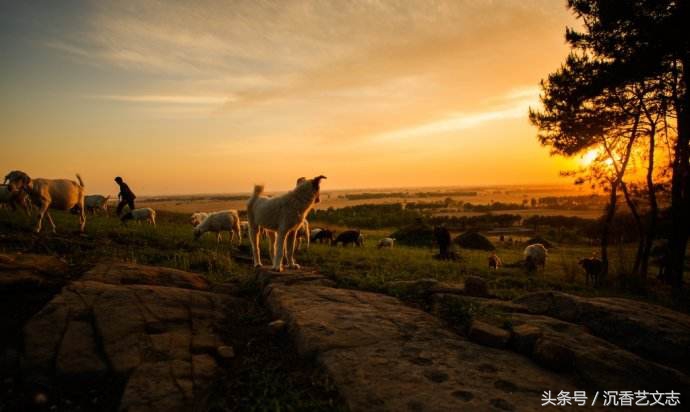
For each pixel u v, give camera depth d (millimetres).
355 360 3594
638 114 11875
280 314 4965
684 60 10414
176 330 4211
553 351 3631
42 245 7871
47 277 5215
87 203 20234
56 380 3273
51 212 17344
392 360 3615
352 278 7445
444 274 10359
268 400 3127
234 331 4613
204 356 3797
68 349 3559
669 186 12602
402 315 4922
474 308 5297
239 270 7961
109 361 3467
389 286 6832
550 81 13305
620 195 13875
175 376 3301
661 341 4402
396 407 2863
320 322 4430
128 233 11273
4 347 3691
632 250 17469
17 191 8719
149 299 4680
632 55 10859
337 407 2969
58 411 3004
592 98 12391
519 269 15211
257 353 4109
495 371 3480
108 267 5898
